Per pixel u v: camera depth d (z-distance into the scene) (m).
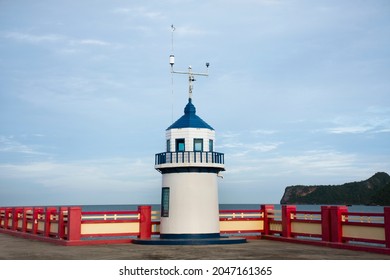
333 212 23.02
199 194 25.17
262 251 21.14
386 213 19.72
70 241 24.19
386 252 19.45
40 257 19.20
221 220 28.38
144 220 26.34
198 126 25.75
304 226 25.61
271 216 28.84
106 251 21.30
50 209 28.11
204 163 25.06
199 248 22.55
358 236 21.56
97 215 25.52
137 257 19.06
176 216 25.05
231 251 21.20
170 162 25.23
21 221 33.09
